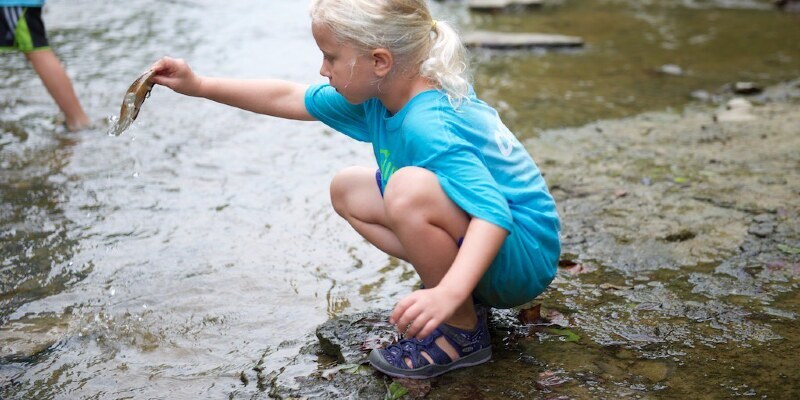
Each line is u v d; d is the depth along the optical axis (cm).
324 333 240
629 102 469
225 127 427
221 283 277
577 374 219
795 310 248
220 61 529
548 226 221
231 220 325
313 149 401
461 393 212
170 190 352
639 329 240
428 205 204
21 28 398
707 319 245
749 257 283
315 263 291
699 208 323
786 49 581
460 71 216
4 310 261
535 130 423
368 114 232
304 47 566
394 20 207
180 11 663
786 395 207
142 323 254
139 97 233
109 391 220
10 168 372
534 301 260
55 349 240
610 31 644
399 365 218
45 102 459
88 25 612
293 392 214
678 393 210
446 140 205
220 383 222
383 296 267
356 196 239
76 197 344
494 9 707
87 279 280
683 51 580
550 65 548
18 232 313
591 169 368
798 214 313
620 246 295
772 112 440
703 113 446
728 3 740
